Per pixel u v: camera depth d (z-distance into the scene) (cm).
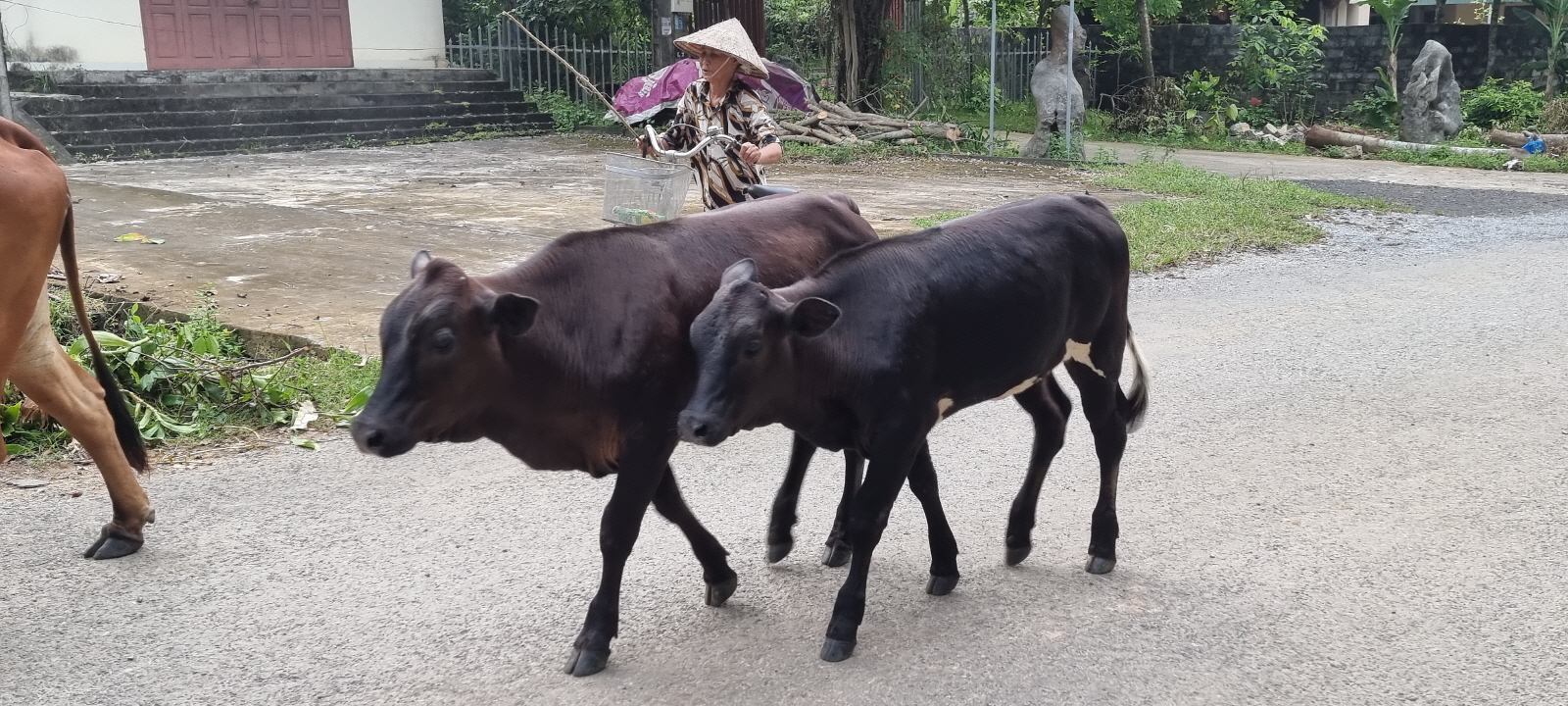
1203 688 370
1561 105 2270
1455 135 2258
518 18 2566
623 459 378
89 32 1991
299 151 1975
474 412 358
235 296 835
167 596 429
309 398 638
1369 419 630
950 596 434
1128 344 472
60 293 789
